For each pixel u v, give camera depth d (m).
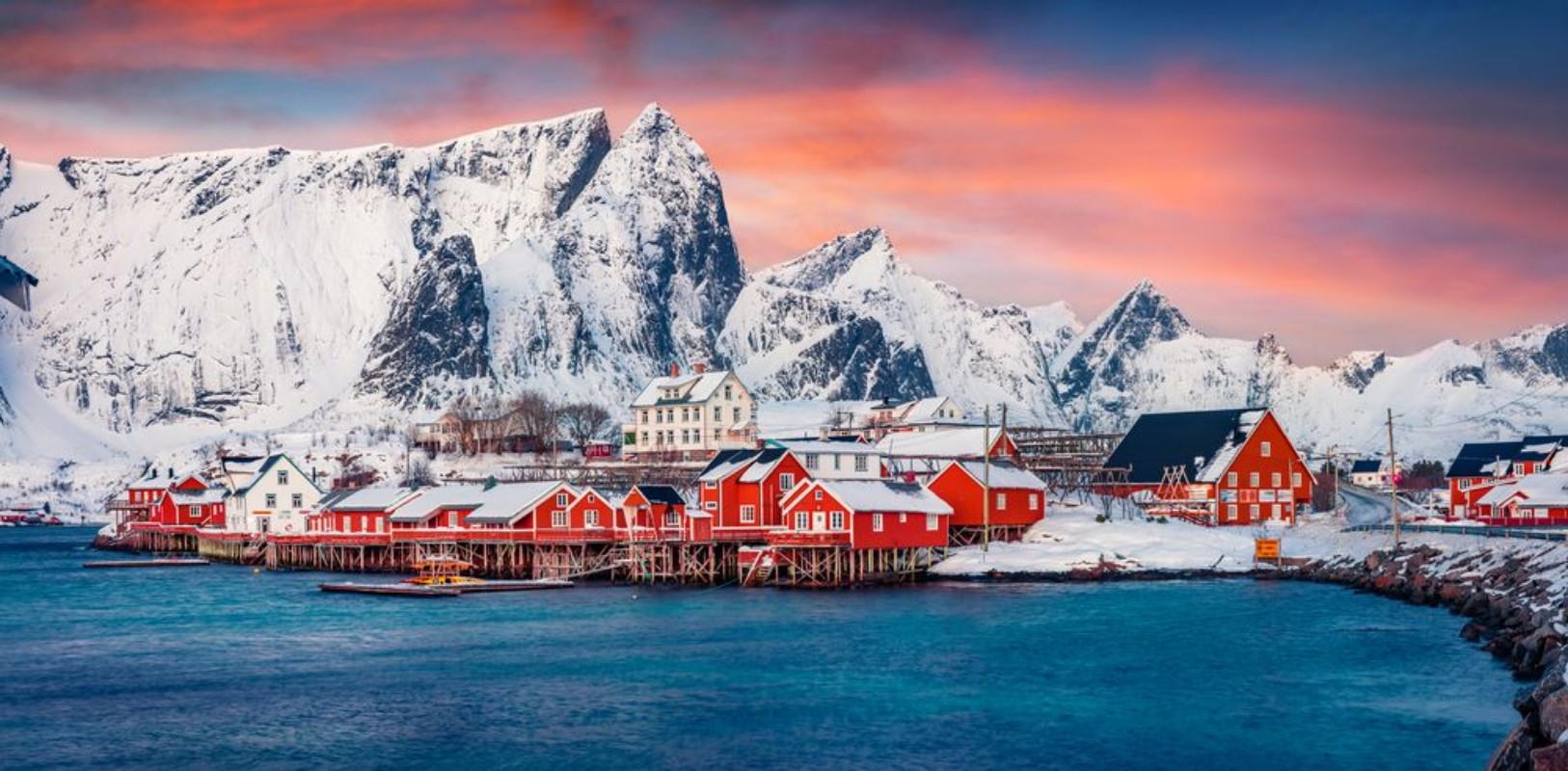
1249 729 73.44
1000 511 148.75
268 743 73.88
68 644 108.50
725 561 146.12
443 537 161.75
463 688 86.69
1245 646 96.25
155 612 129.62
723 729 75.31
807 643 100.88
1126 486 176.25
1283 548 145.62
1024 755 69.56
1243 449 169.00
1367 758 67.44
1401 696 79.12
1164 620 108.88
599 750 71.44
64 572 184.50
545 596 134.25
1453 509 184.12
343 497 182.00
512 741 73.44
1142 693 82.38
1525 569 103.25
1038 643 99.25
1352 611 111.38
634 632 107.44
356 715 79.81
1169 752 69.56
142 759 71.31
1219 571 138.00
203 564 196.88
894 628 106.88
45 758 71.69
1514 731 53.03
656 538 144.12
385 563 174.25
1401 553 129.25
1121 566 138.38
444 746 72.75
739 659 94.69
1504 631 91.19
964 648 97.81
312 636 109.75
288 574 172.00
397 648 102.69
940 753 70.12
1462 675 83.94
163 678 92.38
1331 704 78.12
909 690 84.06
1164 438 179.12
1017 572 137.25
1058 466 179.75
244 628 115.69
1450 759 66.69
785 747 71.50
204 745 73.75
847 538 133.25
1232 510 167.88
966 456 160.12
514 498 154.00
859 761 68.75
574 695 84.12
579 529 150.25
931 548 142.25
